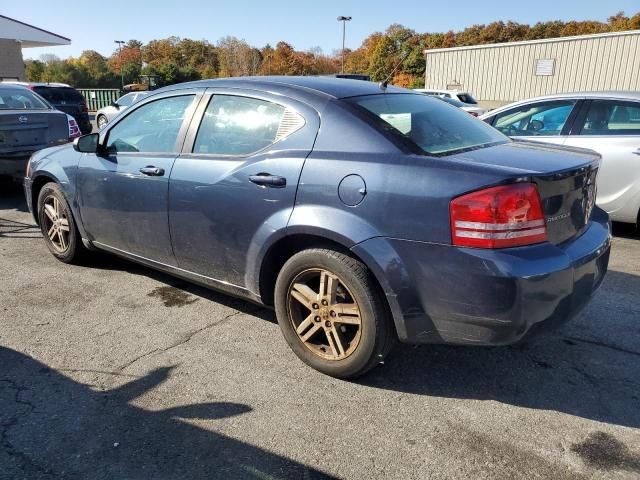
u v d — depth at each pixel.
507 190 2.45
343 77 3.91
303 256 2.99
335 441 2.54
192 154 3.58
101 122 22.03
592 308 4.00
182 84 3.86
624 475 2.32
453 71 25.33
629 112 5.59
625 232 6.14
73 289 4.35
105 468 2.35
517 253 2.48
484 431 2.62
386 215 2.68
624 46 20.62
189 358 3.29
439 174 2.59
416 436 2.58
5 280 4.53
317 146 2.99
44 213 4.92
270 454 2.45
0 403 2.80
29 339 3.50
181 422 2.67
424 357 3.33
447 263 2.55
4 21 27.33
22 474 2.30
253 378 3.08
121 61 69.94
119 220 4.10
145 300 4.16
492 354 3.36
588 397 2.90
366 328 2.83
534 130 6.25
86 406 2.79
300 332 3.16
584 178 2.86
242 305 4.09
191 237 3.58
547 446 2.51
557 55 22.22
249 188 3.18
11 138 7.09
